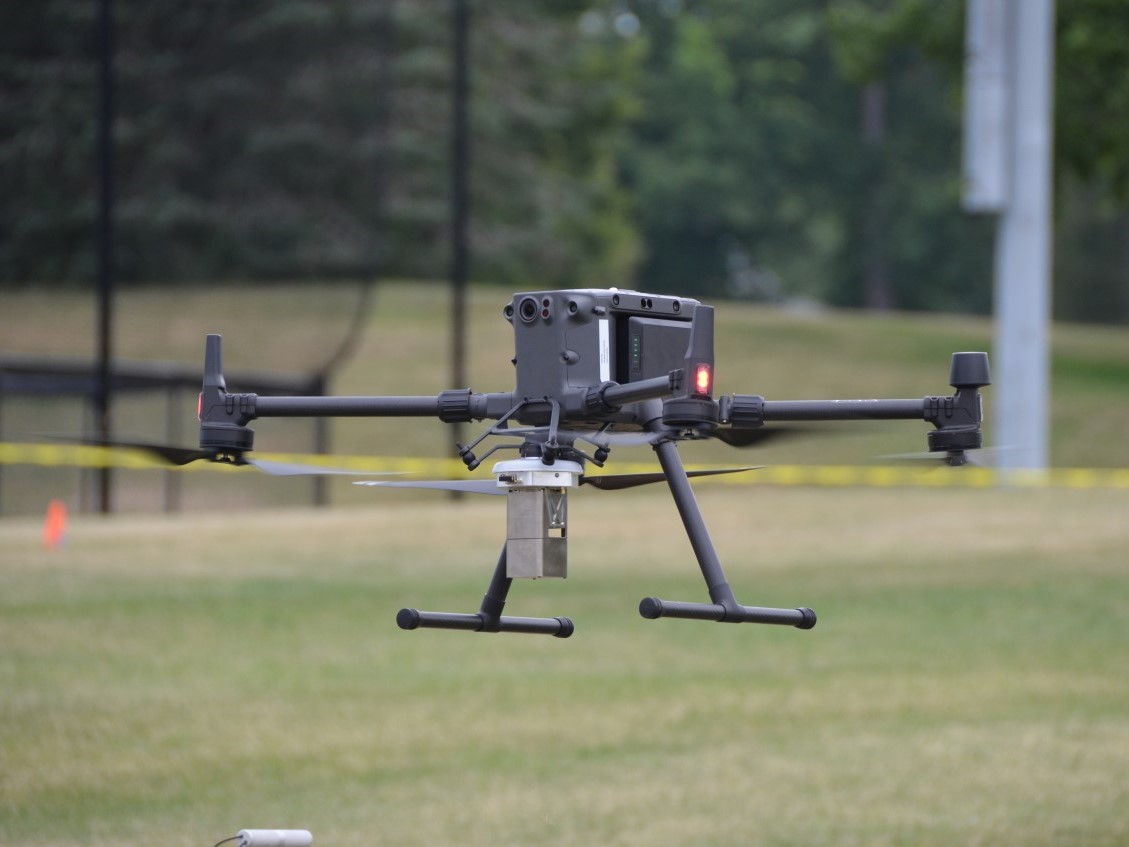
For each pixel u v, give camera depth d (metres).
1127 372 94.38
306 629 31.06
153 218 57.38
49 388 53.62
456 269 58.56
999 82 54.59
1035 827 19.30
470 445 10.18
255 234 57.78
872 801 20.55
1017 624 31.56
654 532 43.75
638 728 24.45
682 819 19.92
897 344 97.69
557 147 149.75
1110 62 90.31
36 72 58.06
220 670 27.70
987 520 44.81
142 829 19.34
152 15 57.94
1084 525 43.50
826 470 57.34
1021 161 54.91
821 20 180.88
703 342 9.32
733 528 44.44
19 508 56.38
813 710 25.44
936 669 28.08
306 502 59.31
